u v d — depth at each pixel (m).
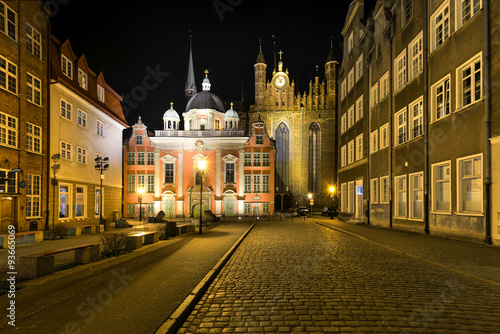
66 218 26.72
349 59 35.56
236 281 8.13
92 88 32.81
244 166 52.34
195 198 51.12
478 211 15.18
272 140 65.06
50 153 24.70
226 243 15.25
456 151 16.58
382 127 26.06
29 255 8.27
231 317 5.68
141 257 11.24
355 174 32.72
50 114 24.84
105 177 35.22
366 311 5.92
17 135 21.42
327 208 56.97
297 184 79.12
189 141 52.09
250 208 51.81
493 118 14.12
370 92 28.84
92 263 10.09
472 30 15.54
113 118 36.50
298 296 6.84
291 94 81.25
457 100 16.61
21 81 21.72
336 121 79.75
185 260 10.60
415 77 20.83
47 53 24.70
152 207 51.38
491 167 14.21
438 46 18.41
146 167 51.81
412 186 21.25
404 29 22.67
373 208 27.56
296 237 18.81
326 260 10.97
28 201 22.42
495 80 14.07
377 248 13.88
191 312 5.96
